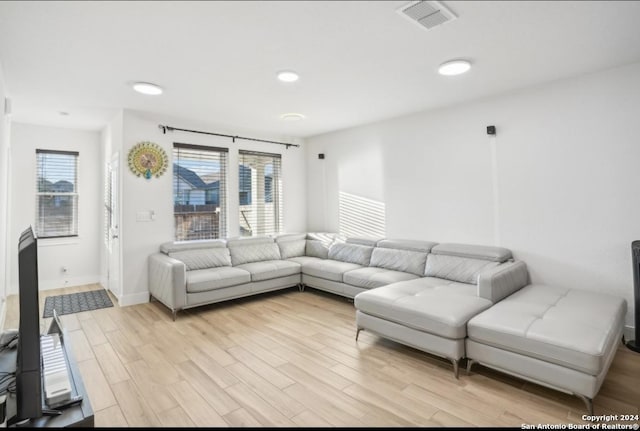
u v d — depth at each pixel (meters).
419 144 4.31
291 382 2.31
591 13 2.07
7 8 1.94
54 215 5.05
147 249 4.25
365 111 4.21
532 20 2.15
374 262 4.33
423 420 1.89
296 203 5.82
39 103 3.79
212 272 4.03
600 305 2.51
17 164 4.73
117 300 4.30
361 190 5.04
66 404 1.64
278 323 3.48
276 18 2.09
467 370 2.42
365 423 1.87
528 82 3.26
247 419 1.91
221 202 4.95
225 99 3.68
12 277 4.70
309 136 5.82
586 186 3.08
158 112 4.19
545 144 3.30
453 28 2.24
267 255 4.95
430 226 4.22
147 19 2.09
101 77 3.02
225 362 2.61
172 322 3.51
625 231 2.90
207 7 1.96
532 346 2.08
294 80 3.13
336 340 3.04
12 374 1.85
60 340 2.32
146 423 1.87
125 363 2.59
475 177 3.80
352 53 2.60
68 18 2.06
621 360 2.57
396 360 2.64
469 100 3.79
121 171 4.05
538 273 3.38
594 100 3.02
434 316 2.46
